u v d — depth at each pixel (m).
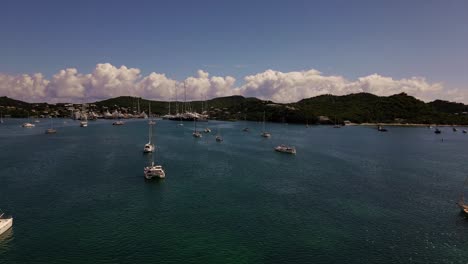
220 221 69.25
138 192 88.69
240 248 57.84
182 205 78.69
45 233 62.59
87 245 58.16
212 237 61.88
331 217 72.25
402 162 139.62
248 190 91.81
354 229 66.25
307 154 158.00
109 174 108.31
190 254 55.56
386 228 66.88
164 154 151.12
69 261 53.00
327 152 165.38
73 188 91.50
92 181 99.19
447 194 90.62
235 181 101.62
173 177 105.62
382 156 155.38
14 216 70.50
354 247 58.78
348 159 145.12
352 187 96.38
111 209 75.44
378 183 101.56
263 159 142.12
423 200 84.94
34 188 90.94
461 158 152.12
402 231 65.56
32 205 77.25
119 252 55.94
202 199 83.31
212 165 126.56
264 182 100.88
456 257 55.84
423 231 65.62
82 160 132.88
